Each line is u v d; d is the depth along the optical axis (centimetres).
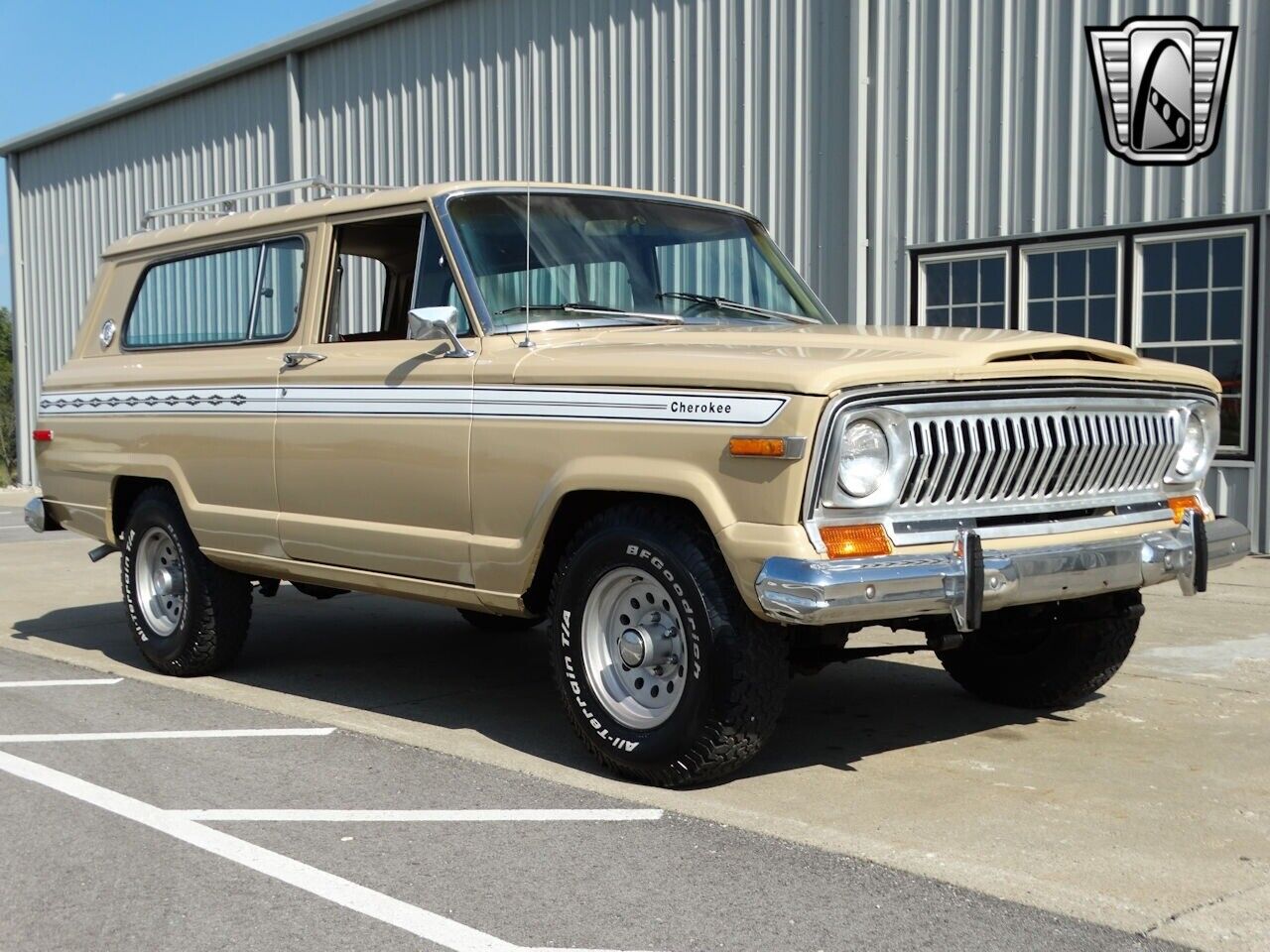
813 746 514
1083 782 462
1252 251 966
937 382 414
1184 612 788
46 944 337
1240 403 983
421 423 518
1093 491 465
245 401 600
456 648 743
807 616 389
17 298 2348
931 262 1134
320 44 1725
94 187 2161
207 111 1925
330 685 644
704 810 430
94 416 697
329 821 428
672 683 451
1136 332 1028
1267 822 419
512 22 1477
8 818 436
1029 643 557
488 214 539
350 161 1703
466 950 327
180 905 360
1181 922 337
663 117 1326
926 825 416
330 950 329
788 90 1220
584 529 468
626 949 326
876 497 407
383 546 537
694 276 574
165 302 682
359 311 596
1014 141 1077
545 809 435
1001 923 337
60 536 1429
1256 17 956
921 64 1127
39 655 734
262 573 612
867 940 327
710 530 425
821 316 596
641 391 442
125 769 493
